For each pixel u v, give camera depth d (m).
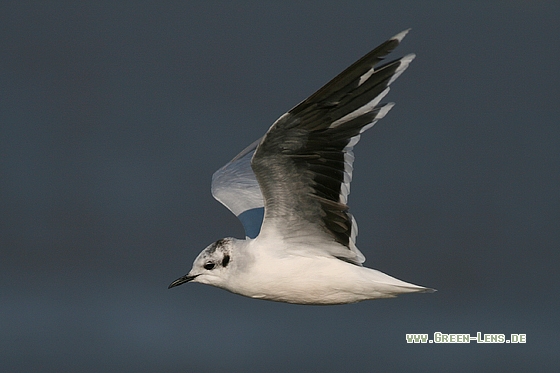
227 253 12.68
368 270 12.47
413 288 12.18
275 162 11.31
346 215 12.17
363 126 11.23
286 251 12.41
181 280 12.85
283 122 10.63
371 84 10.80
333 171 11.59
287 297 12.63
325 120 10.85
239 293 12.78
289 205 12.02
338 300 12.61
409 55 10.88
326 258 12.41
